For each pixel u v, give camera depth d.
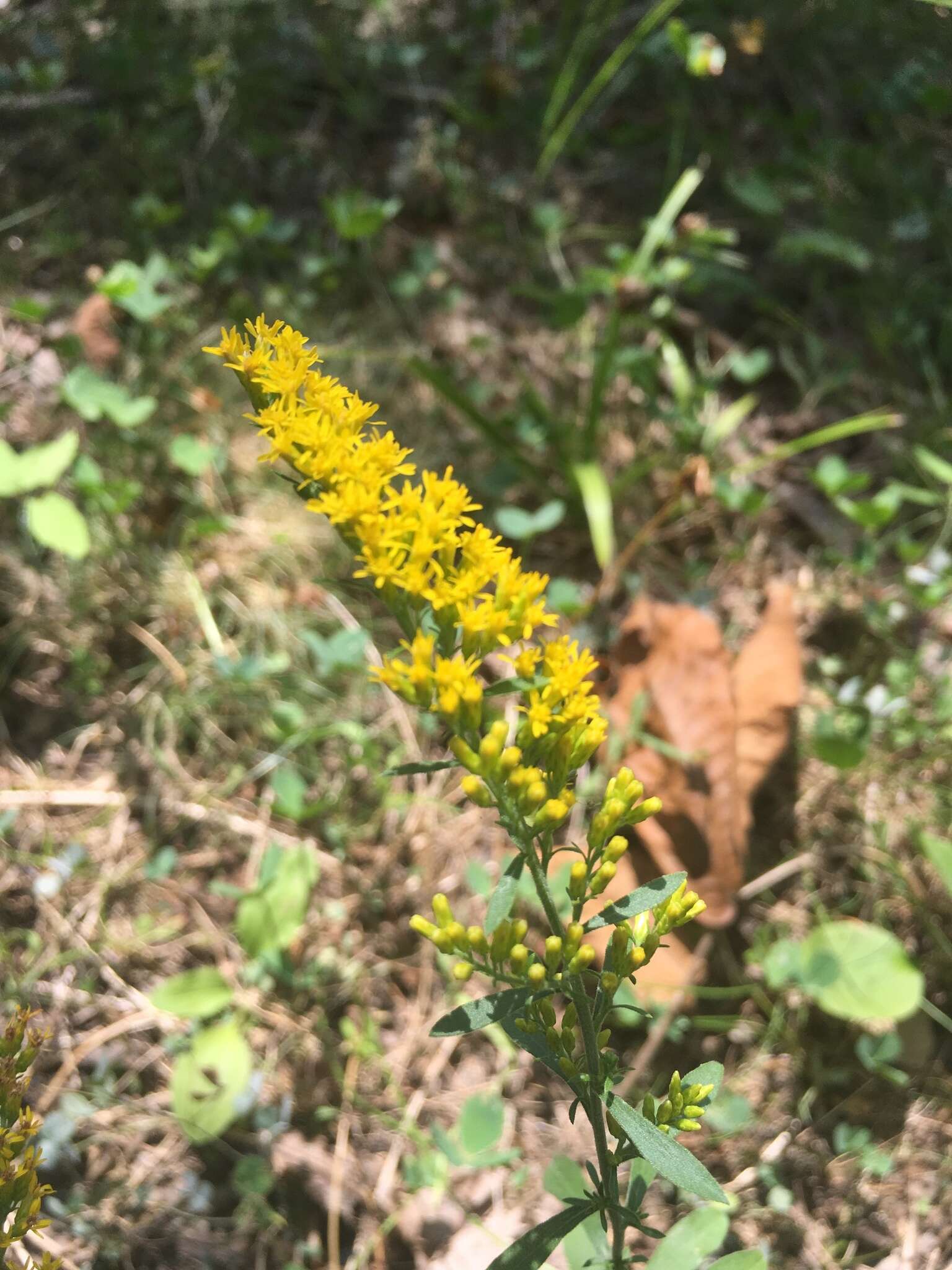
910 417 0.49
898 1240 0.33
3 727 0.40
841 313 0.52
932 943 0.37
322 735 0.40
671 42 0.55
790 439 0.48
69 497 0.44
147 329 0.47
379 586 0.18
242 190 0.53
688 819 0.35
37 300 0.49
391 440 0.18
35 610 0.42
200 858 0.38
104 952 0.36
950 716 0.40
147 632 0.42
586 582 0.45
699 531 0.46
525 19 0.60
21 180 0.53
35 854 0.38
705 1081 0.20
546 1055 0.19
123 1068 0.35
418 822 0.39
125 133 0.54
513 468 0.45
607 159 0.56
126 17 0.57
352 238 0.49
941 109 0.56
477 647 0.18
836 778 0.39
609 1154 0.20
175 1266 0.31
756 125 0.57
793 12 0.60
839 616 0.44
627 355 0.47
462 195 0.54
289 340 0.18
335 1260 0.32
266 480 0.46
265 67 0.56
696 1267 0.25
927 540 0.46
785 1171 0.34
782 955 0.35
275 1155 0.33
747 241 0.54
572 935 0.18
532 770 0.17
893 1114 0.35
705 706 0.36
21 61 0.56
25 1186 0.20
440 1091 0.35
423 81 0.57
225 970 0.36
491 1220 0.33
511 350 0.50
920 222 0.53
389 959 0.37
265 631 0.43
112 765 0.40
